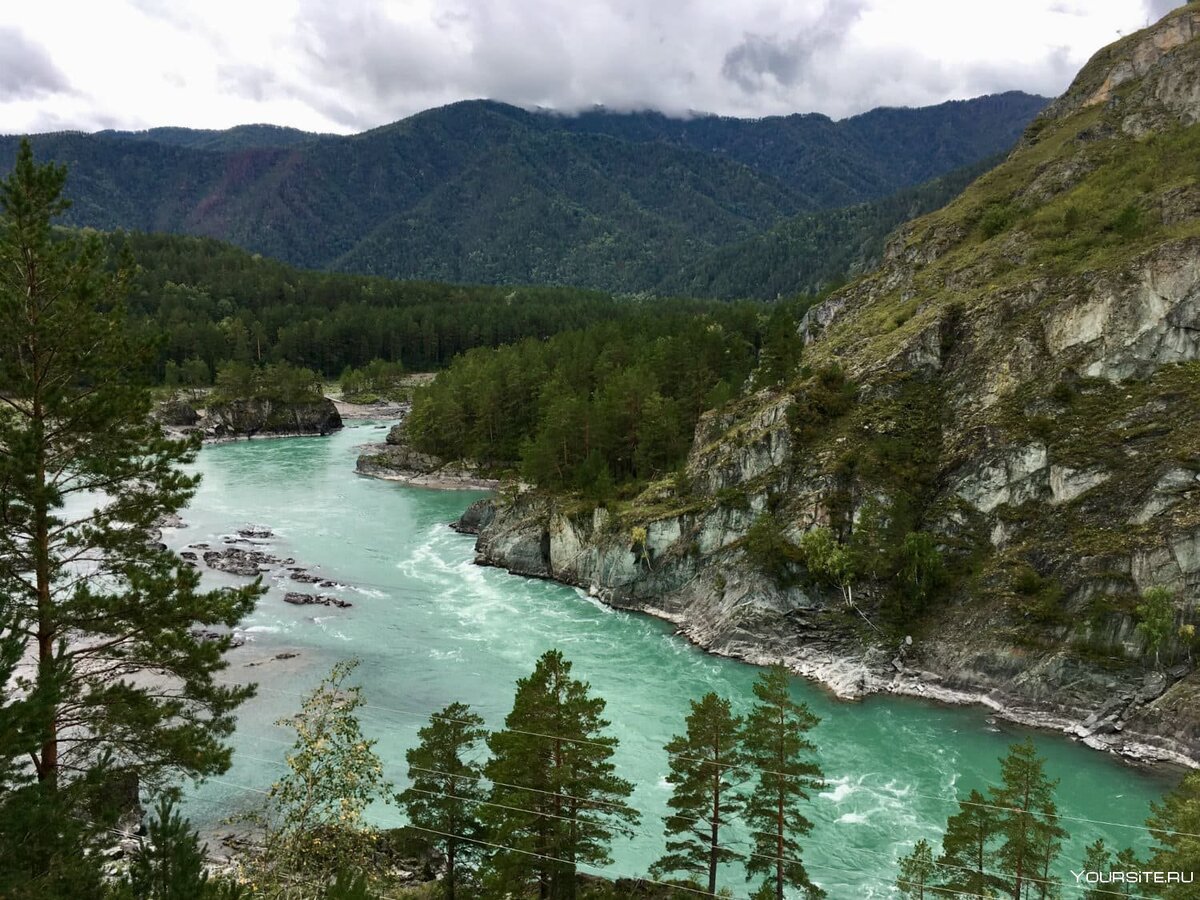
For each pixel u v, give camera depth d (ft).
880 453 267.39
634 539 281.74
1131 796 167.02
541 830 118.21
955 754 183.32
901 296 366.22
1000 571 226.99
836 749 185.26
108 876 73.56
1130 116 389.39
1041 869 128.47
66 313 80.28
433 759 124.06
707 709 128.16
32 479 77.61
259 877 91.45
